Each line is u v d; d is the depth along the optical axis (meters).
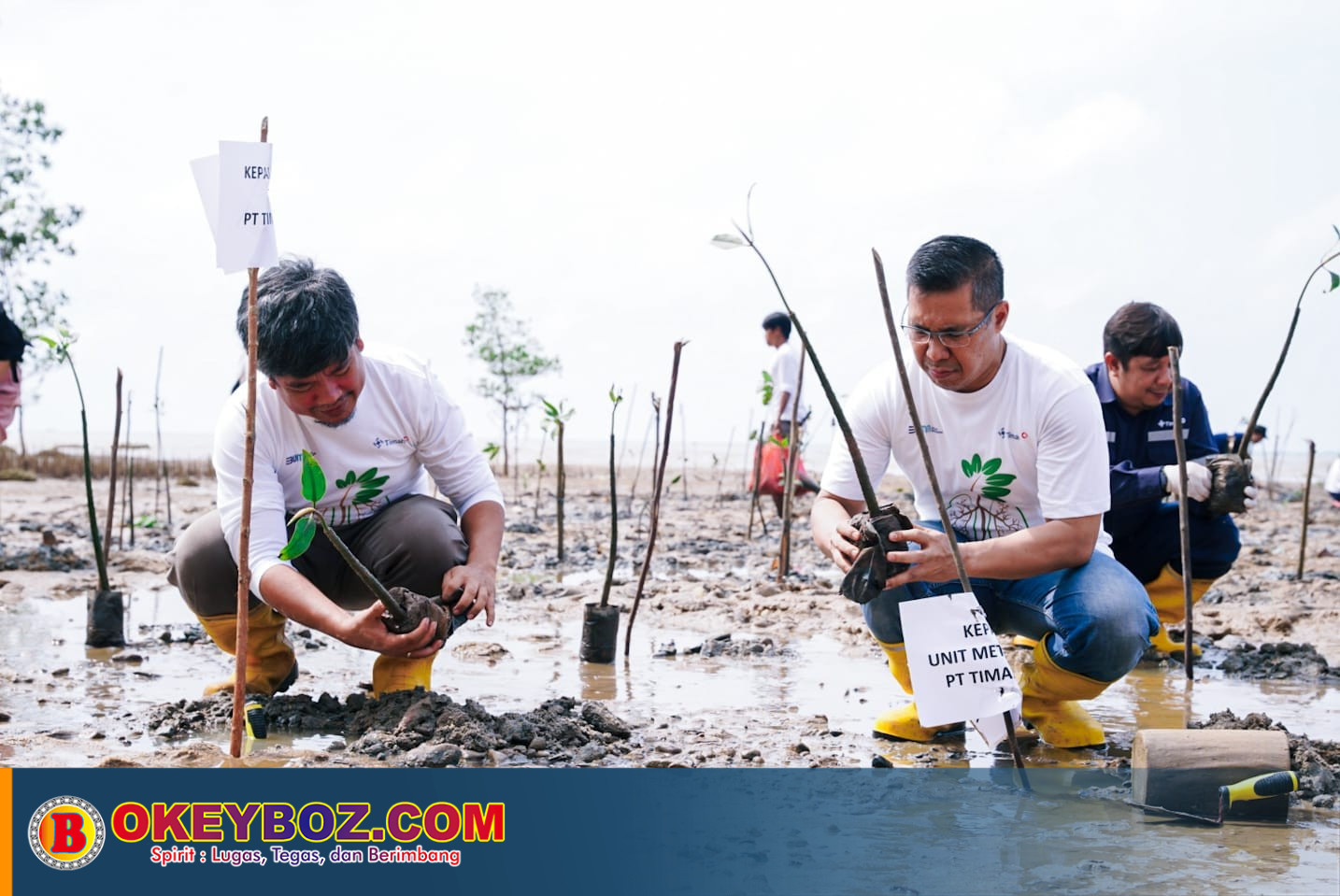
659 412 5.47
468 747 3.50
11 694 4.24
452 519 4.07
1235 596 7.30
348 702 3.98
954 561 3.39
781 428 12.83
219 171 3.03
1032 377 3.68
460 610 3.73
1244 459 5.05
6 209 17.72
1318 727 3.99
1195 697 4.56
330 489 3.93
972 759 3.62
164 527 11.09
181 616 6.25
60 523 11.35
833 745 3.77
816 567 8.78
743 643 5.55
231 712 3.88
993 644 3.15
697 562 8.97
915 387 3.84
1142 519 5.28
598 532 11.37
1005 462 3.76
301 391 3.51
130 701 4.18
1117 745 3.81
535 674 4.88
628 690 4.57
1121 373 4.99
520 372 23.44
